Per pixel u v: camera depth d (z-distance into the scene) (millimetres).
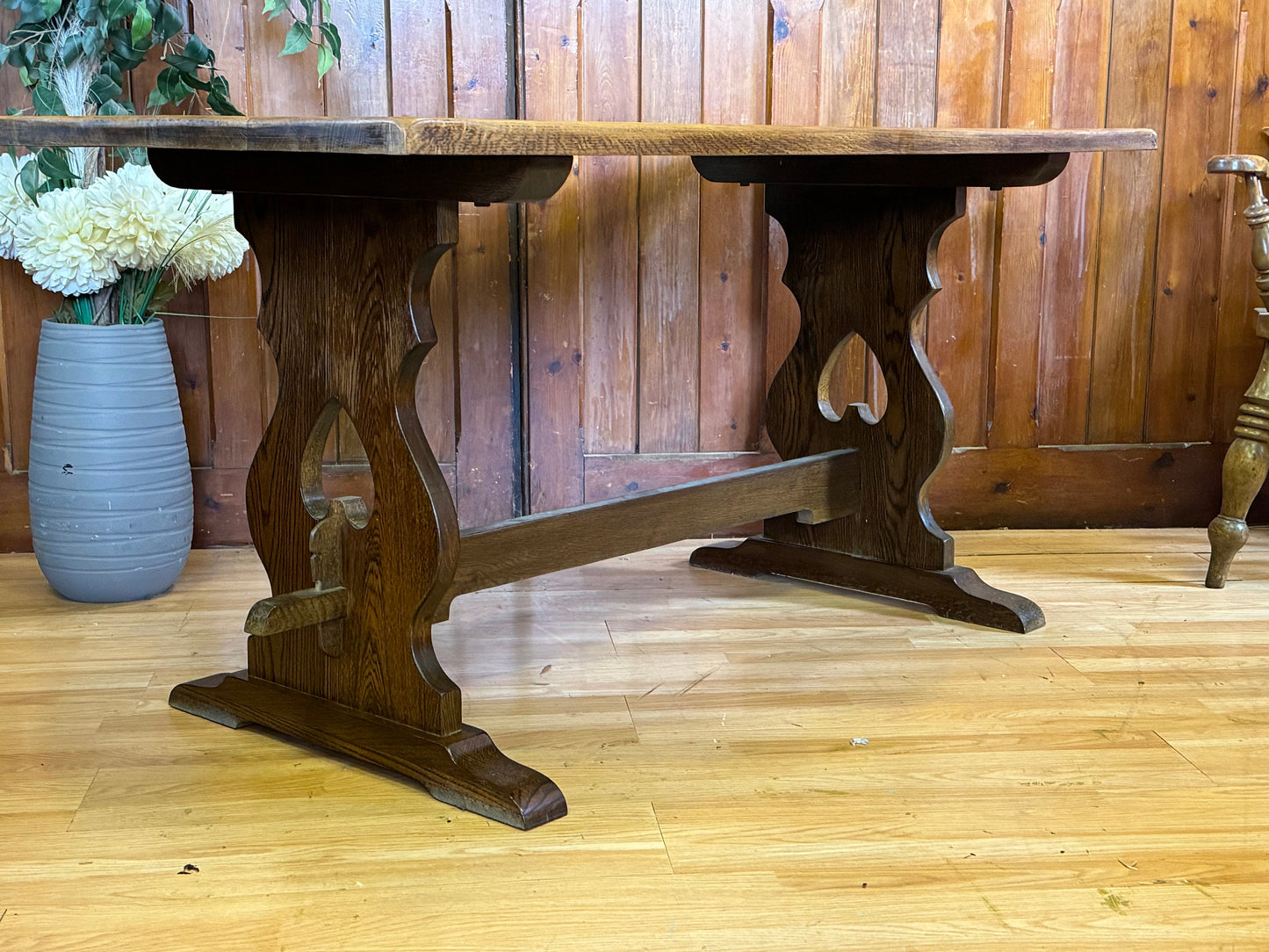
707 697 1895
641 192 2631
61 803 1550
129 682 1941
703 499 2137
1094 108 2717
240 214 1709
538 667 2020
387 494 1599
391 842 1461
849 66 2650
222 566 2555
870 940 1264
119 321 2283
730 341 2717
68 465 2229
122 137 1389
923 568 2322
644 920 1298
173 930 1274
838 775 1631
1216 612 2311
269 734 1776
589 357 2688
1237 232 2801
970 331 2791
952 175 2119
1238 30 2725
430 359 2643
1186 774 1637
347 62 2514
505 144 1261
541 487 2715
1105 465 2869
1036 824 1502
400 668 1620
